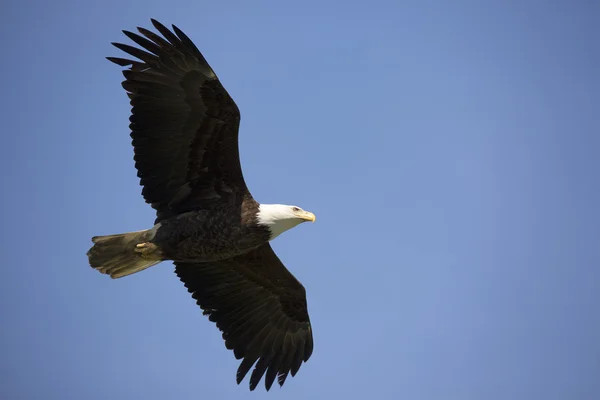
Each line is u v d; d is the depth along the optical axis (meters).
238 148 15.48
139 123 15.21
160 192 15.71
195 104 15.10
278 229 15.71
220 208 15.66
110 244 15.60
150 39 14.78
